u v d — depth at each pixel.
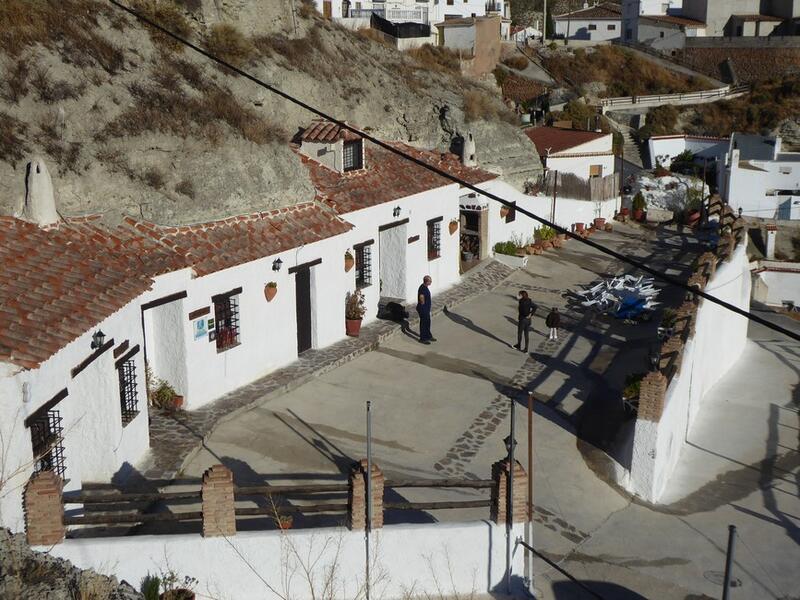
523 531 14.19
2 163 16.64
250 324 20.84
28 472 12.71
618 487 18.27
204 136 20.62
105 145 18.61
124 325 16.28
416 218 28.20
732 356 28.19
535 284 32.78
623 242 40.75
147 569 13.02
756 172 54.72
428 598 13.90
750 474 19.89
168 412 19.00
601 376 23.84
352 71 32.09
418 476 17.52
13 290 14.30
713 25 89.88
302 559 13.45
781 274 42.72
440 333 26.59
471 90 38.81
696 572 15.45
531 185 38.38
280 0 29.70
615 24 95.44
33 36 18.88
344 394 21.42
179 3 24.98
